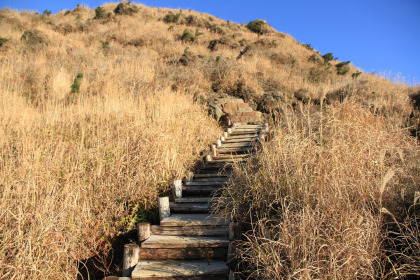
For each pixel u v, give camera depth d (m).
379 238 2.73
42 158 4.70
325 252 2.47
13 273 2.79
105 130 6.20
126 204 4.60
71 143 5.42
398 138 4.68
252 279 2.89
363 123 5.09
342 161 3.50
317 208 2.81
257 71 13.67
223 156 6.40
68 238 3.43
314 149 3.76
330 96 10.62
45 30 18.86
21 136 5.35
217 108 10.24
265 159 3.93
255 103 11.11
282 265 2.44
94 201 4.27
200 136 7.57
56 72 10.49
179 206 4.49
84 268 3.61
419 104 8.60
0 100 7.16
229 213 3.79
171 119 7.40
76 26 21.36
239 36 24.25
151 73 11.58
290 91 11.99
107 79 10.16
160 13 28.88
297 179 3.39
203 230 3.80
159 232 3.88
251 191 3.72
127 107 7.60
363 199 2.89
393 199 3.18
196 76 11.70
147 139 5.71
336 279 2.30
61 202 3.71
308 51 23.11
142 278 3.12
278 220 3.08
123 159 5.13
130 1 28.03
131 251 3.41
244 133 8.42
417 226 2.76
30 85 9.74
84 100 8.09
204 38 22.03
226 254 3.45
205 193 4.98
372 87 9.82
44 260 2.97
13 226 3.18
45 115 6.89
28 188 3.59
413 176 3.60
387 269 2.66
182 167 5.72
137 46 18.05
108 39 18.91
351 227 2.58
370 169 3.44
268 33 27.47
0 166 4.35
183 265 3.32
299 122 4.93
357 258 2.42
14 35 15.91
